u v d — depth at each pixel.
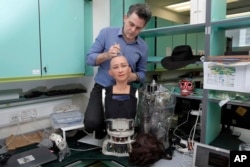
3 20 1.15
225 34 1.46
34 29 1.28
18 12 1.20
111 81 1.36
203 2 1.28
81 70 1.56
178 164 1.14
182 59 1.46
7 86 1.48
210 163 1.03
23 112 1.50
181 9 3.60
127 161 1.15
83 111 1.88
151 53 2.12
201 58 1.33
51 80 1.71
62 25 1.41
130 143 1.21
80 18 1.51
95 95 1.38
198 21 1.31
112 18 1.87
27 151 1.28
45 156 1.21
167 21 2.27
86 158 1.20
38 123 1.59
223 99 1.24
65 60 1.45
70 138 1.51
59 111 1.62
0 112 1.39
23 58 1.24
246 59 1.10
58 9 1.38
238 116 1.56
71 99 1.78
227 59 1.16
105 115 1.28
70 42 1.47
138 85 1.46
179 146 1.37
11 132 1.48
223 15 1.36
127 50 1.37
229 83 1.18
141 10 1.17
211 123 1.41
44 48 1.33
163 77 2.58
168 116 1.44
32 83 1.61
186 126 1.57
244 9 3.43
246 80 1.12
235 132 1.63
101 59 1.30
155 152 1.15
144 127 1.39
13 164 1.12
